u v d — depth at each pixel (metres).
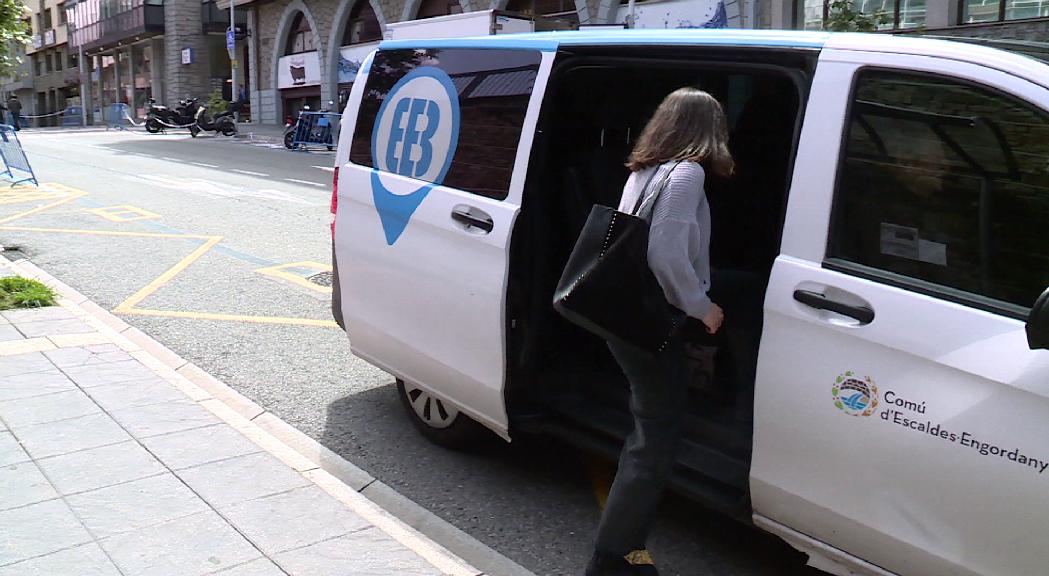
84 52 51.94
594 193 3.80
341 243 4.32
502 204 3.53
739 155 3.91
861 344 2.52
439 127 3.91
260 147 25.95
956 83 2.48
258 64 36.91
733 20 17.91
